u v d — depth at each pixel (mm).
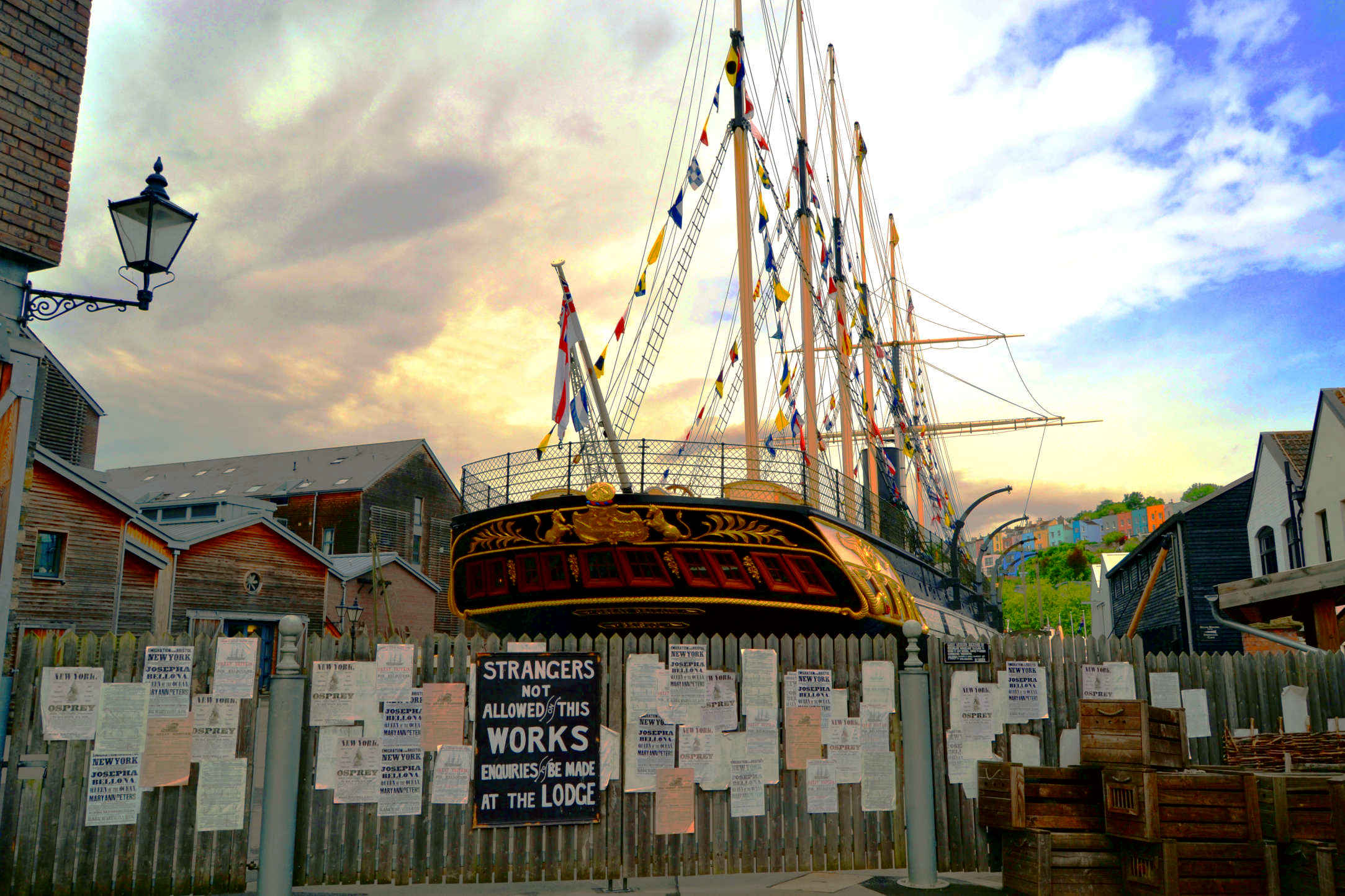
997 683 9500
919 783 8484
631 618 16594
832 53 40344
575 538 15969
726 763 8898
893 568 20922
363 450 56438
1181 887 7191
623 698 8875
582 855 8555
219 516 44906
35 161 8656
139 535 29906
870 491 22047
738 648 9172
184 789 7984
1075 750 9359
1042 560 123500
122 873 7766
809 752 9070
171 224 8641
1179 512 34312
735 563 16062
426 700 8539
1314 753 8945
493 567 16906
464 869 8344
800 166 33469
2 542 8062
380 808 8281
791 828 8938
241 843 8031
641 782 8711
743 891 8008
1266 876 7246
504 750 8531
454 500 57594
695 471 16625
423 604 46781
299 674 7973
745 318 24000
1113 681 9672
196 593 31609
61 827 7676
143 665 8039
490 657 8656
